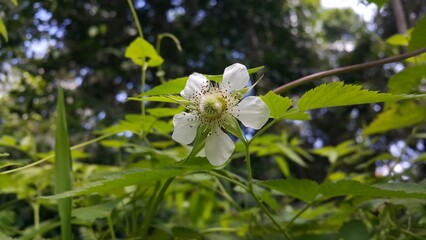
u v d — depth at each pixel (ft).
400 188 0.36
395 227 0.52
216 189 0.69
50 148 1.13
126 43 1.52
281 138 0.92
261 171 1.48
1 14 1.00
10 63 1.12
